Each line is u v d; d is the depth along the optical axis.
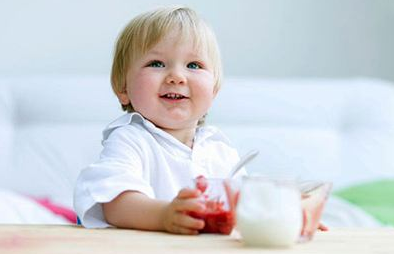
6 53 3.03
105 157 1.19
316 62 3.17
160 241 0.84
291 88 2.83
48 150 2.62
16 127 2.70
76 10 3.06
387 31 3.16
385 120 2.79
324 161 2.66
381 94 2.85
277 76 3.15
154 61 1.27
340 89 2.85
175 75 1.25
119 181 1.07
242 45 3.14
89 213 1.07
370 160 2.69
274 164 2.62
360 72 3.16
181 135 1.32
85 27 3.07
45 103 2.71
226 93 2.78
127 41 1.30
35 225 0.99
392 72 3.16
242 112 2.75
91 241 0.82
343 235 0.95
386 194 2.33
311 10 3.17
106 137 1.28
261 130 2.71
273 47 3.15
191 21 1.30
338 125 2.79
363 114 2.80
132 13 3.08
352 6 3.15
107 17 3.08
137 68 1.28
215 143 1.37
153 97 1.26
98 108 2.72
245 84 2.82
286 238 0.82
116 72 1.35
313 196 0.90
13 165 2.59
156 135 1.26
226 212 0.93
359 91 2.85
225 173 1.30
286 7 3.16
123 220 1.03
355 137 2.76
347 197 2.31
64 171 2.58
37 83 2.76
